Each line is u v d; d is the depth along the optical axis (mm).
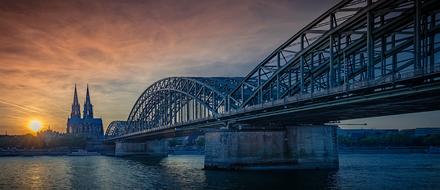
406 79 45219
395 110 63562
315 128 87938
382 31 53562
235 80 104250
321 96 58344
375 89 50875
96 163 139625
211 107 99688
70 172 98625
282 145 85938
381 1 50906
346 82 58562
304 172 80562
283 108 70938
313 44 63844
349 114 70250
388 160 142000
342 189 59375
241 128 84625
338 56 60469
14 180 81188
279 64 73375
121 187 66500
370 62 52062
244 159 84188
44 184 73250
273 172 80000
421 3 46969
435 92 45688
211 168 89438
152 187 65250
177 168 106438
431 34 49156
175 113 124000
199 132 128875
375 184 64938
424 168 99438
